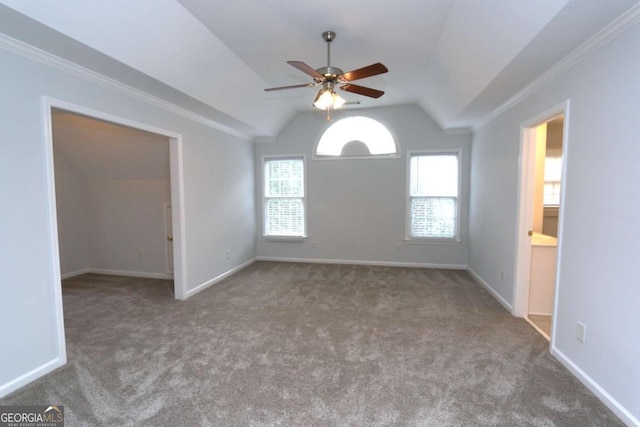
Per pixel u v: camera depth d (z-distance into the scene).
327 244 5.63
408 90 4.32
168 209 4.66
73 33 1.91
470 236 4.91
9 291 1.98
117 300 3.71
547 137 5.11
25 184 2.05
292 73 3.68
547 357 2.37
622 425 1.67
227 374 2.17
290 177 5.72
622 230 1.72
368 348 2.53
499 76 2.57
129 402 1.88
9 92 1.95
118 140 4.16
